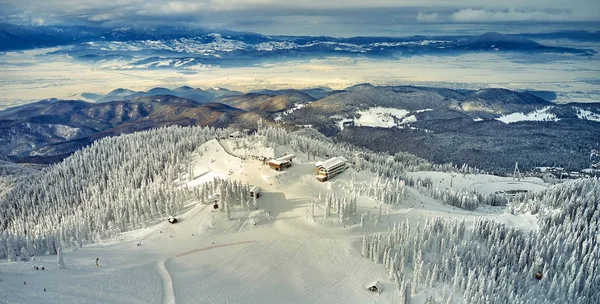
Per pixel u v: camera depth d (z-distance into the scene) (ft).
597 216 542.98
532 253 461.37
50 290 340.59
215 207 535.19
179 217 530.68
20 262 398.21
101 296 345.92
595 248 453.58
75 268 390.63
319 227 524.52
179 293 374.43
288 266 440.45
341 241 495.41
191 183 651.25
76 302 328.90
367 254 465.88
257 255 455.63
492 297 386.11
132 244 465.47
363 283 419.95
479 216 595.88
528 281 429.38
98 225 531.50
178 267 419.74
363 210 577.02
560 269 446.19
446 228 498.69
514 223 552.00
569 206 559.38
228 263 435.94
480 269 428.97
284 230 513.45
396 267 436.76
